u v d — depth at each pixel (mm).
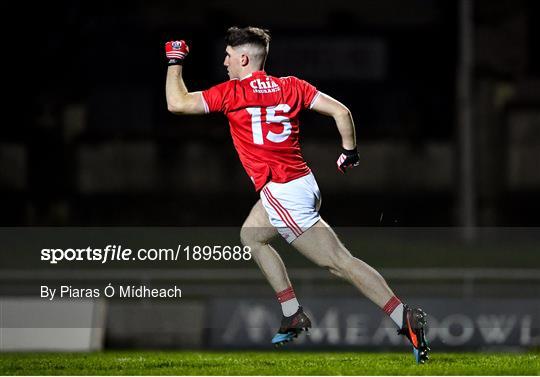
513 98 91562
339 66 96000
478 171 90500
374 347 43344
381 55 96000
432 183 94375
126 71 93188
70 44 87188
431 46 96062
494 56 91750
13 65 85312
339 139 94375
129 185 91750
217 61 93500
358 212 92812
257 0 95625
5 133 86438
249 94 24031
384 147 94625
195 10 94125
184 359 27672
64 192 88125
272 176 24188
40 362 26734
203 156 93188
